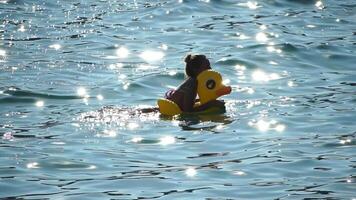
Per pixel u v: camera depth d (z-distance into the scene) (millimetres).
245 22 28234
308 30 27266
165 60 24062
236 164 15680
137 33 27016
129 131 17688
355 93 20641
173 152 16422
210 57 24203
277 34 26641
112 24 28109
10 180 14883
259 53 24500
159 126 17984
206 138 17234
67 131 17734
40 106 19781
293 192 14234
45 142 17016
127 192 14320
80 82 21828
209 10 29812
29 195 14203
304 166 15539
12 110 19375
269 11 29734
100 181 14867
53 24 28141
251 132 17609
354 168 15383
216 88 18969
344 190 14320
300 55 24391
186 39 26312
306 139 17125
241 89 21094
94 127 17969
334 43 25562
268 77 22328
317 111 19109
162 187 14539
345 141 16953
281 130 17750
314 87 21281
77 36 26703
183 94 18875
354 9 30094
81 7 30328
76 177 15094
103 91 21000
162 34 26875
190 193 14227
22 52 24859
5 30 27297
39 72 22781
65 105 19828
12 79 21984
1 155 16203
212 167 15539
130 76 22406
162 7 30047
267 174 15148
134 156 16203
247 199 13938
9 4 30469
